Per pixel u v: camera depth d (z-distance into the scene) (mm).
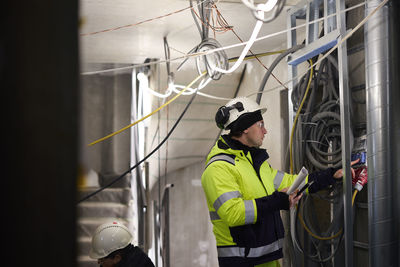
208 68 3082
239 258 2273
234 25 3748
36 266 353
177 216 5938
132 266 2627
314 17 2891
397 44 2518
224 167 2287
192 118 5504
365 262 2686
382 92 2480
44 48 361
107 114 5582
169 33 4023
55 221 362
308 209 3080
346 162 2439
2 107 343
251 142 2385
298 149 3000
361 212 2717
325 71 2980
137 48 4562
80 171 408
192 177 6055
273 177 2559
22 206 351
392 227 2467
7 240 346
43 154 355
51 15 364
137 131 5363
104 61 5234
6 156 343
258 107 2416
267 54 3822
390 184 2475
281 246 2391
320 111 2889
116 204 5055
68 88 369
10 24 352
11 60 351
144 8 3334
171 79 4188
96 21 3658
